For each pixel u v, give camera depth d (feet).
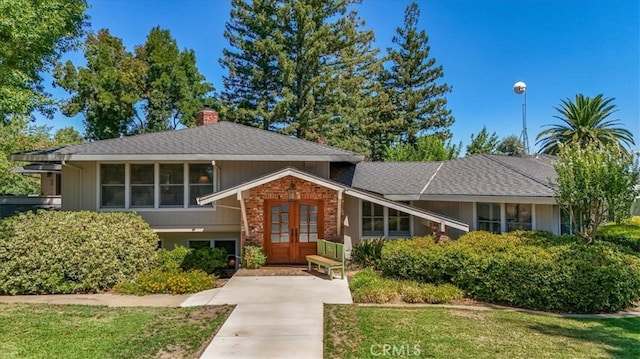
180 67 113.50
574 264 30.35
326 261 39.29
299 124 95.86
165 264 40.93
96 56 103.71
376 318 27.02
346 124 102.68
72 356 20.33
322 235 45.70
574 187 35.32
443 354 20.88
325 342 22.48
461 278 33.78
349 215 48.34
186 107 110.32
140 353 20.81
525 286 30.73
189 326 25.13
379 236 48.34
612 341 23.09
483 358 20.40
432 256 35.45
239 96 106.01
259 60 102.06
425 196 46.52
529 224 42.39
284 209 45.68
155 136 50.57
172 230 46.96
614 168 34.45
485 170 49.75
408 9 134.21
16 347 21.47
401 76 134.31
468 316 28.09
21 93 37.63
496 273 31.96
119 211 46.50
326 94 98.89
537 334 24.23
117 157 44.27
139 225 41.81
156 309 29.35
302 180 43.68
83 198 46.78
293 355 20.65
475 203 46.47
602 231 51.21
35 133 101.96
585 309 29.86
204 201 40.47
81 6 45.11
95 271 35.37
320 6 100.01
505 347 21.94
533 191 39.81
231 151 45.65
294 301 30.89
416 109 132.36
